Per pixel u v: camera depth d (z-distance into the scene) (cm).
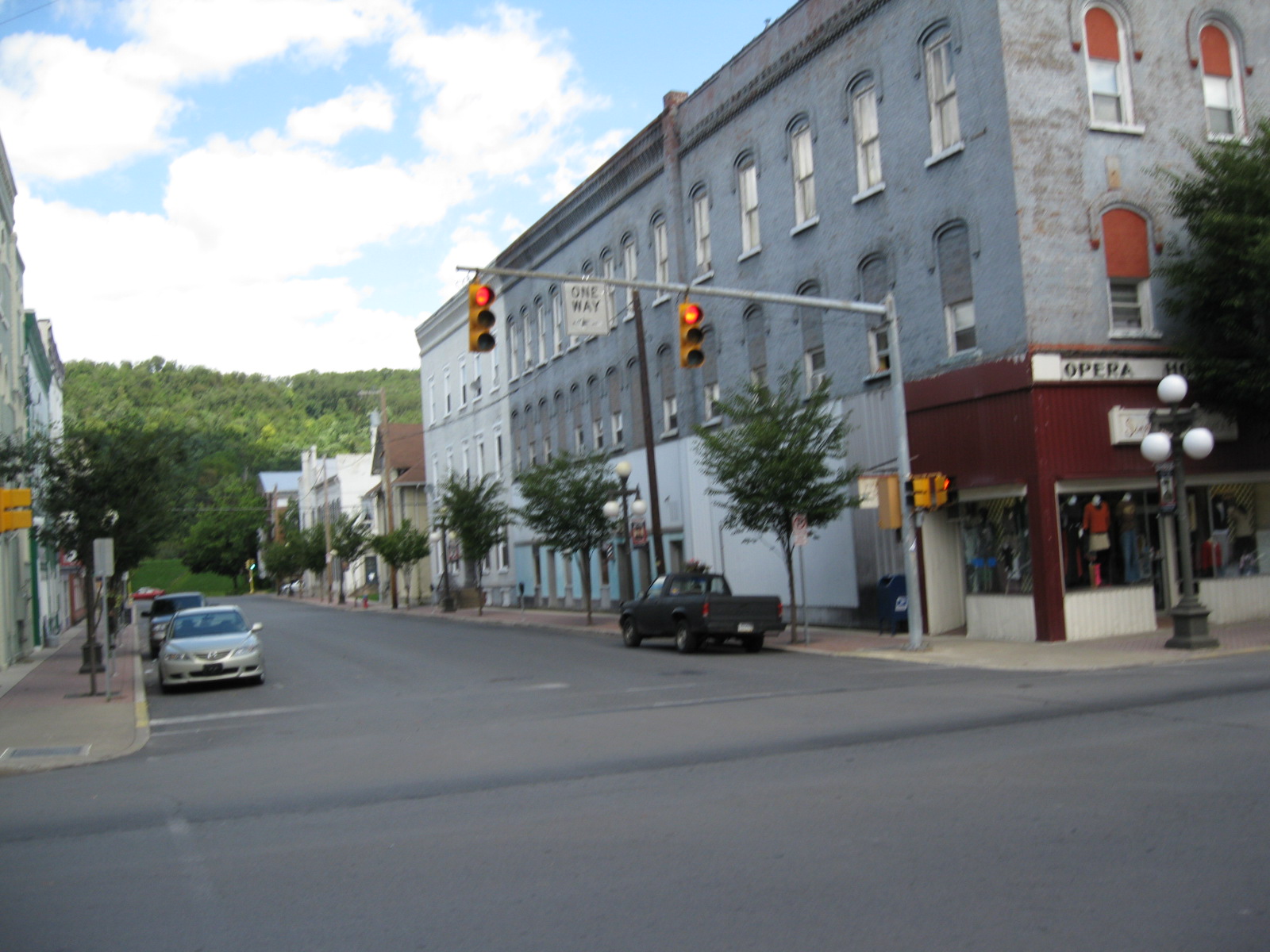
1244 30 2323
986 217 2159
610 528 3500
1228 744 959
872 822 765
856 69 2538
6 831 905
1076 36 2155
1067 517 2067
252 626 2248
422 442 7250
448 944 562
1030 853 669
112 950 582
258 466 13475
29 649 3269
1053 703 1273
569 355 4262
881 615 2436
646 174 3534
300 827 858
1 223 3091
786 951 527
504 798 925
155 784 1104
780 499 2336
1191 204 2092
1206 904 565
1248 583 2252
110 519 2534
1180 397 1817
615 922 583
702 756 1069
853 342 2586
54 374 5453
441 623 4231
